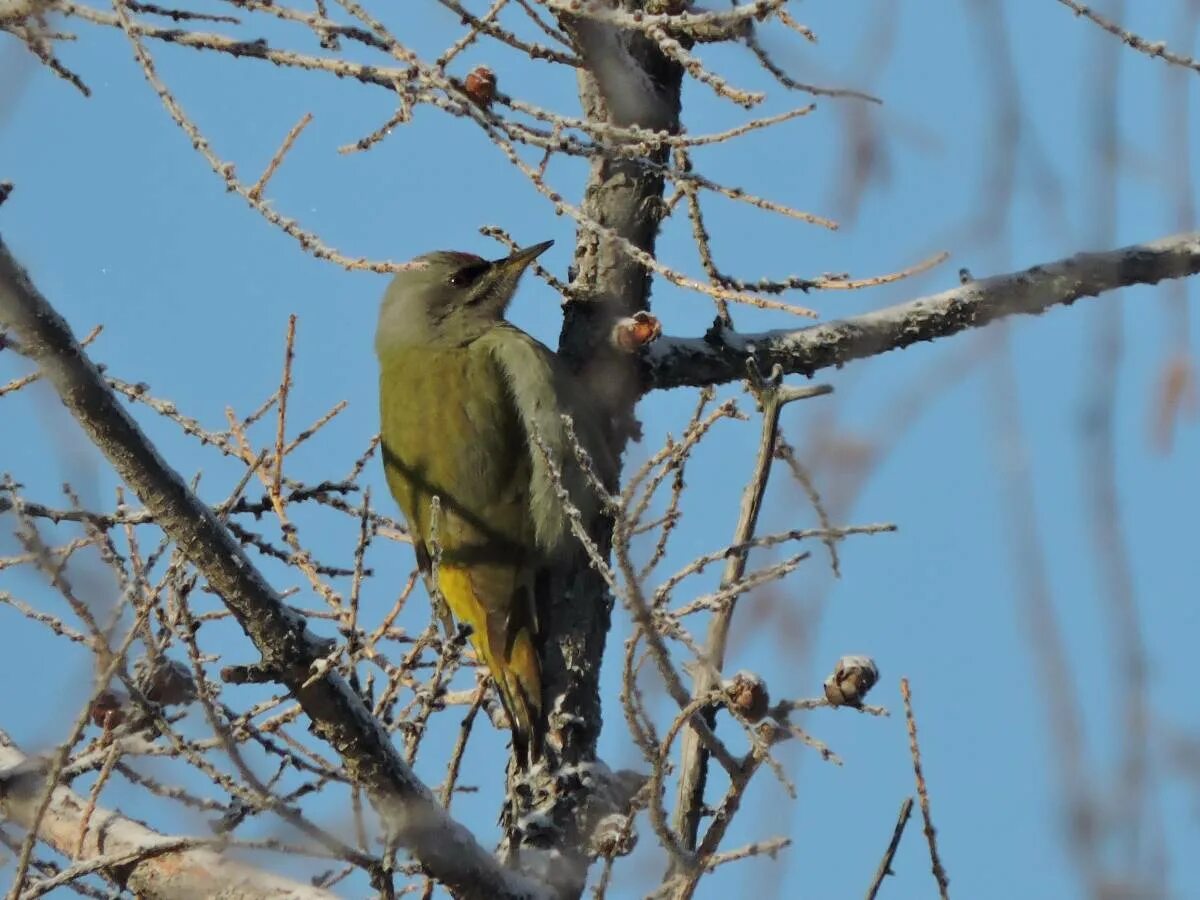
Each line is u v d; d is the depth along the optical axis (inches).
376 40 366.3
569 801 434.6
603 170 489.1
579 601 482.0
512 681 469.7
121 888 397.7
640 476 312.5
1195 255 485.4
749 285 461.1
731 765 344.8
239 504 447.2
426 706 373.1
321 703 356.2
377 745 362.3
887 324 498.0
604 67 422.0
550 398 493.7
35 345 326.6
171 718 386.0
